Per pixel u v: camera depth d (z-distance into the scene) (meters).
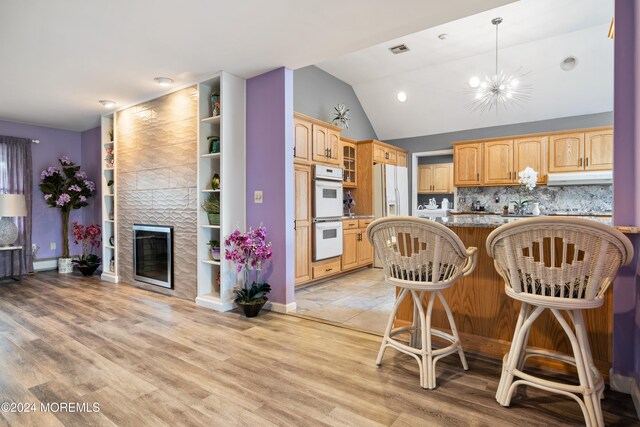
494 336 2.26
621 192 1.84
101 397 1.78
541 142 5.40
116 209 4.50
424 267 1.93
